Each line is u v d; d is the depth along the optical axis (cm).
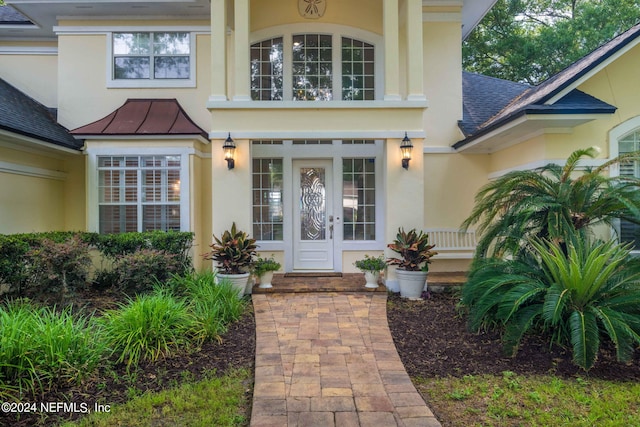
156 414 328
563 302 414
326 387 378
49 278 572
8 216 732
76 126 908
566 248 514
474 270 537
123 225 835
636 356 433
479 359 443
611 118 686
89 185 822
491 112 948
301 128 740
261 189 895
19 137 693
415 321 572
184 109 915
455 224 897
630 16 1670
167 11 894
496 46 1830
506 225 535
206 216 891
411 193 741
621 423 314
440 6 901
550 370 411
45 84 972
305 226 902
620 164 684
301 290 719
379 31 895
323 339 502
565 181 557
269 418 324
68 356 371
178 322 471
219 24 741
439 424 317
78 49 912
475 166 902
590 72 612
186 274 677
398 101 738
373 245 886
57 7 870
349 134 738
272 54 902
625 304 425
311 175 905
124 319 443
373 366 425
